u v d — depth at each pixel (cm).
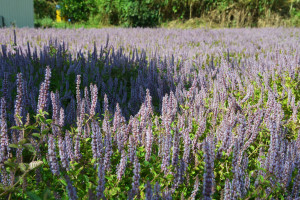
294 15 2242
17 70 594
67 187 203
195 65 734
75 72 571
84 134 312
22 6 1912
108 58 702
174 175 256
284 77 554
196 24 2153
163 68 627
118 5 2148
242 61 730
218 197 266
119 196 245
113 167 282
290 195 264
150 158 288
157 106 481
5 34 1174
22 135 266
